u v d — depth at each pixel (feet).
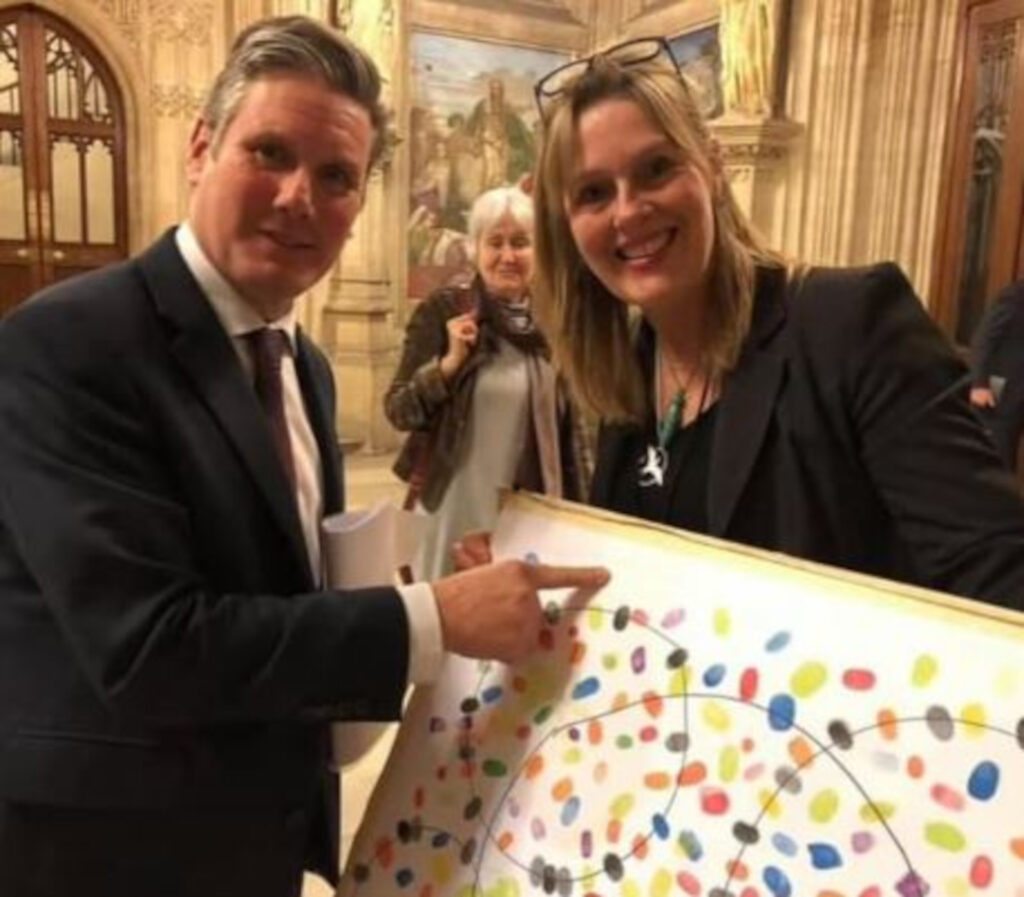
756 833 2.44
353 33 23.29
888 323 3.19
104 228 24.73
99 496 2.72
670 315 3.69
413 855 3.18
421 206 26.43
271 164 3.09
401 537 3.72
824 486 3.21
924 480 2.98
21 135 23.52
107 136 24.36
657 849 2.62
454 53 26.37
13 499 2.74
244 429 3.07
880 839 2.24
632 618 2.93
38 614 2.96
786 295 3.44
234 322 3.24
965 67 18.29
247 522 3.05
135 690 2.68
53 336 2.85
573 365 4.06
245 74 3.10
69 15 23.34
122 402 2.87
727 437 3.40
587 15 28.17
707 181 3.43
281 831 3.31
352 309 24.52
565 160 3.51
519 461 8.11
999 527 2.86
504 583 3.03
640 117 3.32
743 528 3.35
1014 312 13.06
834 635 2.48
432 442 8.29
